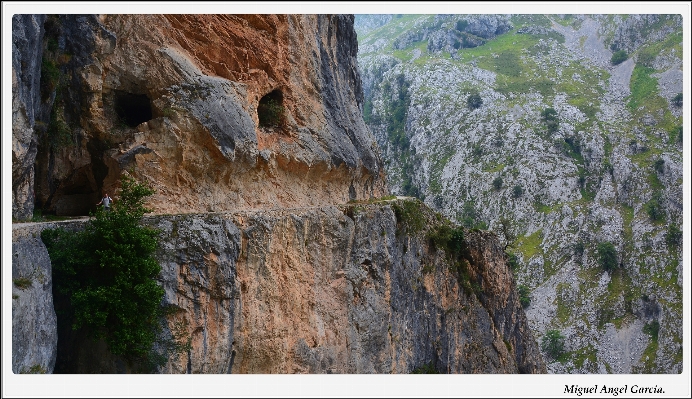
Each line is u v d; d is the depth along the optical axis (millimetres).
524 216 126750
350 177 37094
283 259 27531
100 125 25469
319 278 29609
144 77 25875
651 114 138625
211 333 23516
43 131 23812
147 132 25375
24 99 20797
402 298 35875
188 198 25891
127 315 21062
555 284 112812
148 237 21672
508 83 161875
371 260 33031
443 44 186000
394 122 164000
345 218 31953
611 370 97500
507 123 145375
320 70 35656
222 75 28828
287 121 32031
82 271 21312
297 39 33562
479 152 141750
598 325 105000
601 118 142375
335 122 36125
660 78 149500
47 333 18703
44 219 23641
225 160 26812
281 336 26406
